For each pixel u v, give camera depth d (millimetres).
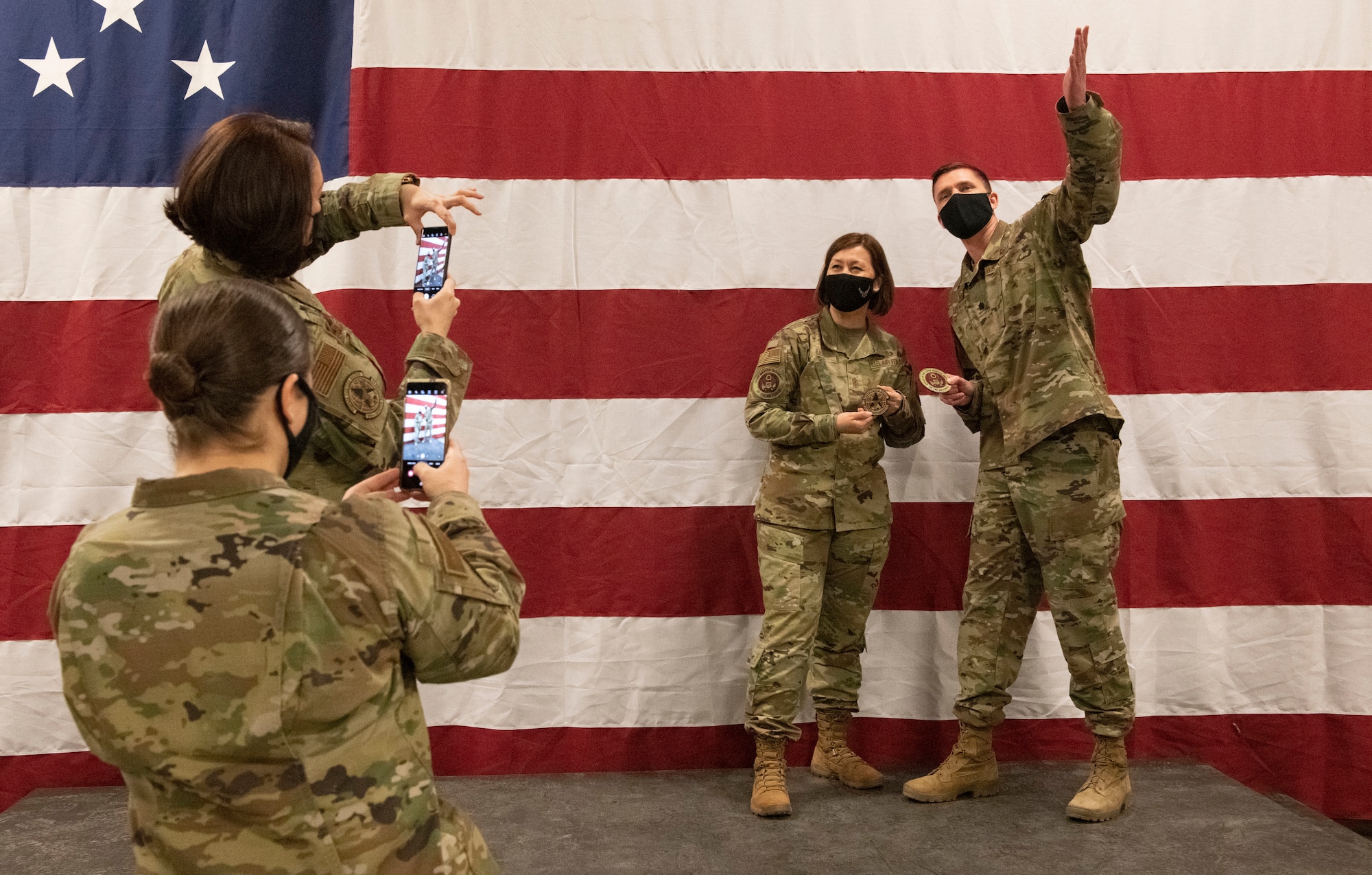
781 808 2422
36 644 2688
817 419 2529
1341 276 2859
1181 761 2820
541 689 2795
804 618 2523
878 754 2844
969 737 2553
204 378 961
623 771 2789
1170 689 2838
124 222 2764
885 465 2879
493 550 1098
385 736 983
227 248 1338
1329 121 2883
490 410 2812
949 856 2184
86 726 913
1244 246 2871
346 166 2785
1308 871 2104
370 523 988
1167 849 2217
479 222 2820
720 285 2859
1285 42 2889
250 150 1318
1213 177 2881
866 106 2883
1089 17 2902
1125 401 2869
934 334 2893
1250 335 2863
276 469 1021
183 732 898
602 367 2836
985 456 2600
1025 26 2904
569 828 2371
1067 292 2455
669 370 2846
